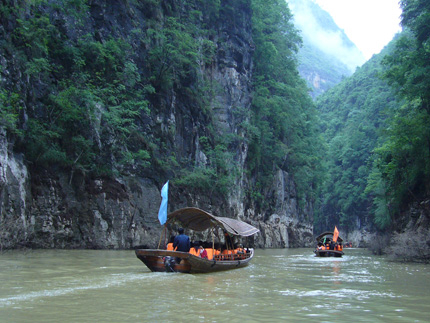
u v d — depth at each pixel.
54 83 23.66
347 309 6.99
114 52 26.84
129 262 14.29
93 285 8.80
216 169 34.16
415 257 20.78
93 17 27.27
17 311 6.21
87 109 23.67
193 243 12.62
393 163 29.91
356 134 75.38
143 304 6.91
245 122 39.56
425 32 27.09
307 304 7.37
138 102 27.06
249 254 16.39
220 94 38.56
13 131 18.58
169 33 31.45
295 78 57.88
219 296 7.91
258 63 47.06
